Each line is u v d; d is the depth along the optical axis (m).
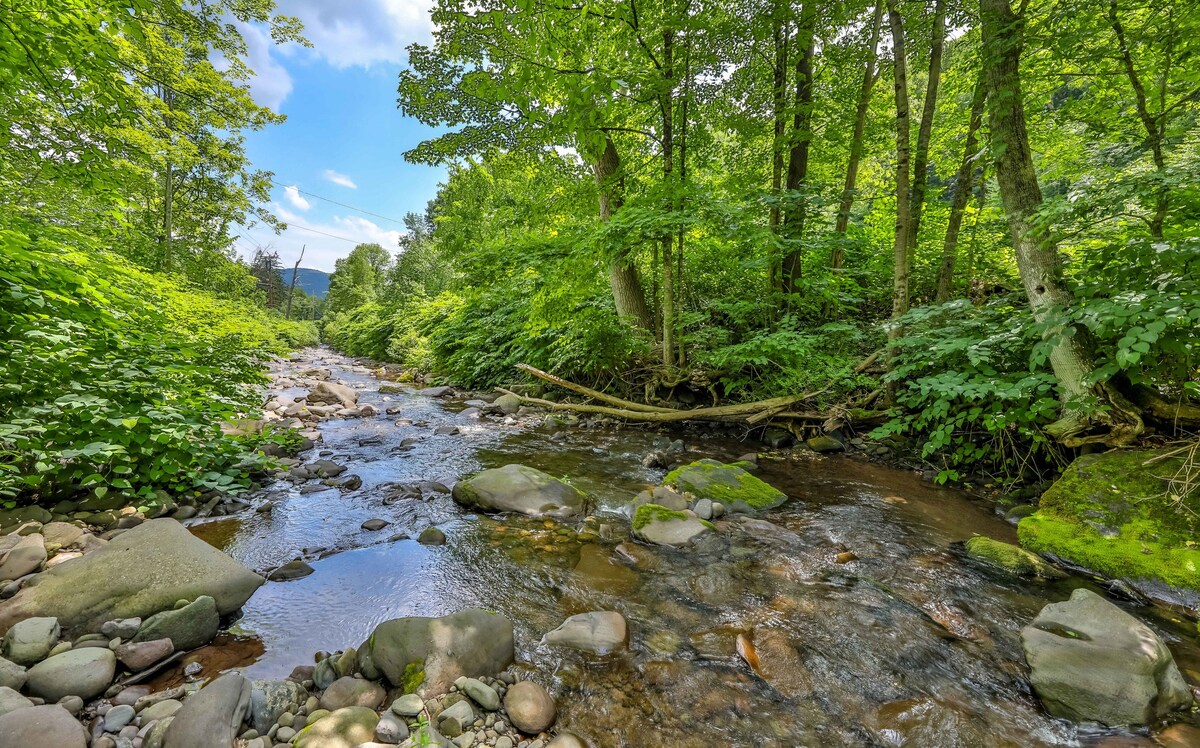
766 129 8.00
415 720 1.81
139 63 8.12
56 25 3.69
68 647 2.00
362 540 3.53
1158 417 3.54
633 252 7.34
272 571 2.99
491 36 6.49
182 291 9.48
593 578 3.08
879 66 6.96
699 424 7.71
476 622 2.25
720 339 7.68
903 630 2.52
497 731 1.80
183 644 2.19
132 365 3.98
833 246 6.80
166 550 2.54
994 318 4.68
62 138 4.84
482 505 4.23
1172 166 3.19
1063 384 3.86
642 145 8.29
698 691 2.07
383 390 12.67
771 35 7.15
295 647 2.31
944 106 8.18
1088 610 2.21
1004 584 2.98
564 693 2.04
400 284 33.16
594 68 5.34
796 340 6.31
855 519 4.06
